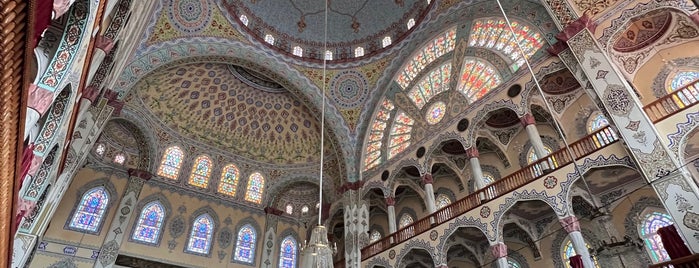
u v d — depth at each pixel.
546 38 13.66
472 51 16.98
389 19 20.91
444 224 15.04
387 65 20.77
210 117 22.14
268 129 23.72
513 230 16.77
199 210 20.89
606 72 11.44
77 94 7.88
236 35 18.86
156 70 17.45
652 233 13.04
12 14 2.82
